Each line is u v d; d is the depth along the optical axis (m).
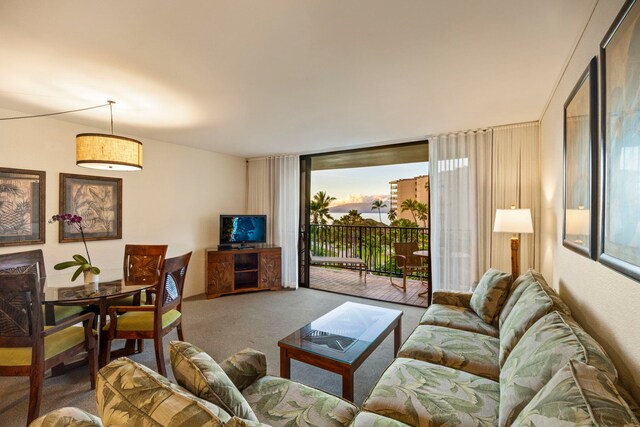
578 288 1.70
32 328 1.79
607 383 0.82
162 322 2.41
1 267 2.54
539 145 3.23
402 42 1.78
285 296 4.60
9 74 2.16
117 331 2.36
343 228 6.25
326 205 7.08
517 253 2.96
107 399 0.79
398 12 1.51
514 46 1.82
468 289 3.61
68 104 2.78
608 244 1.19
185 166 4.54
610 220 1.17
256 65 2.06
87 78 2.23
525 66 2.07
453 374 1.60
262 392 1.46
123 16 1.53
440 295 2.77
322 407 1.35
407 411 1.30
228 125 3.46
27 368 1.80
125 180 3.86
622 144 1.05
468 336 2.04
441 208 3.80
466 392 1.43
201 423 0.69
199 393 1.03
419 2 1.44
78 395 2.11
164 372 2.36
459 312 2.51
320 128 3.58
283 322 3.50
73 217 2.62
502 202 3.43
